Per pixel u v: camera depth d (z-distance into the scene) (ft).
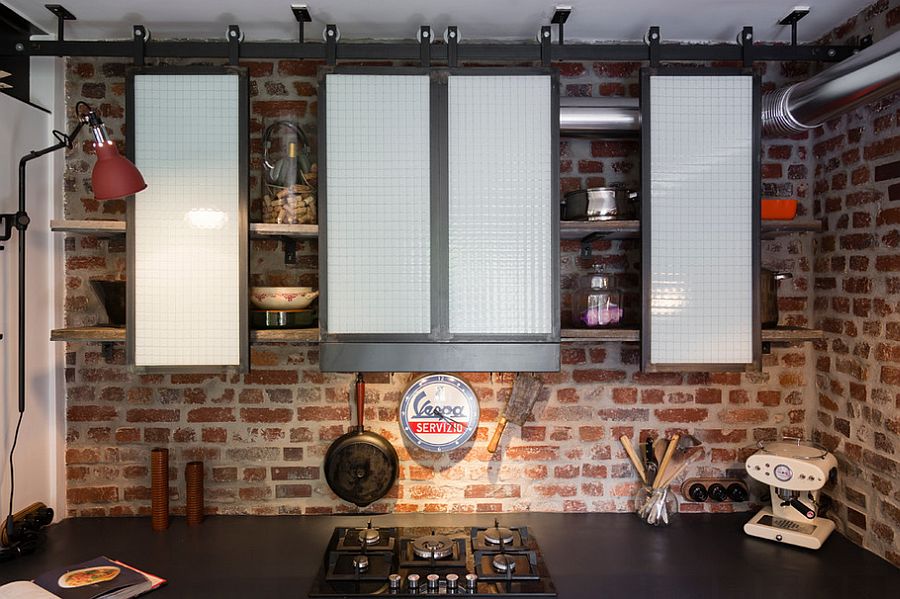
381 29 7.42
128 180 5.98
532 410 7.91
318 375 7.88
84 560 6.57
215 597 5.82
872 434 6.70
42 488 7.40
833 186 7.43
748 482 7.94
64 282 7.72
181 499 7.87
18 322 6.94
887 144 6.47
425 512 7.91
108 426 7.82
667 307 6.87
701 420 7.95
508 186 6.79
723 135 6.89
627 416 7.95
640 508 7.68
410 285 6.77
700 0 6.66
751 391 7.96
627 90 7.88
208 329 6.73
